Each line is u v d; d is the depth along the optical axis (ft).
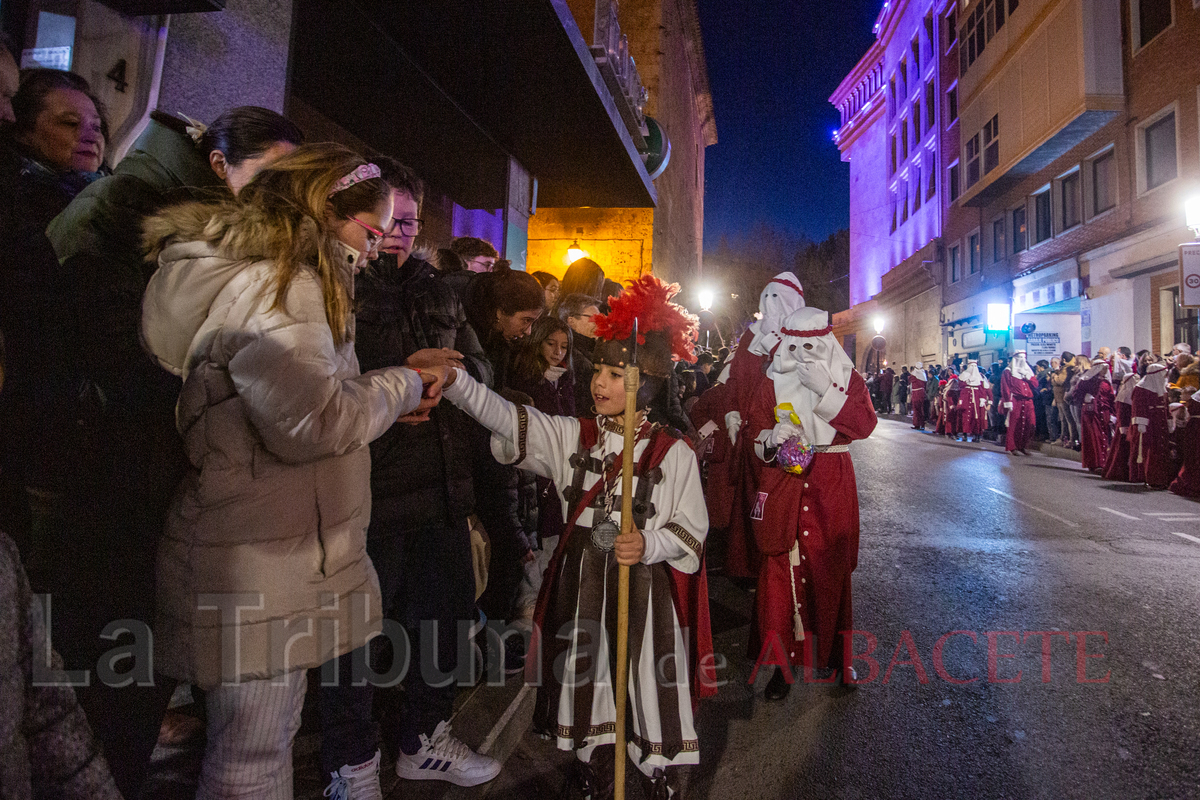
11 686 3.34
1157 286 46.09
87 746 3.82
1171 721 9.63
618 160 26.73
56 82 6.57
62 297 5.41
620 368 6.95
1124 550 18.99
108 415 5.71
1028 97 57.26
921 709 10.02
